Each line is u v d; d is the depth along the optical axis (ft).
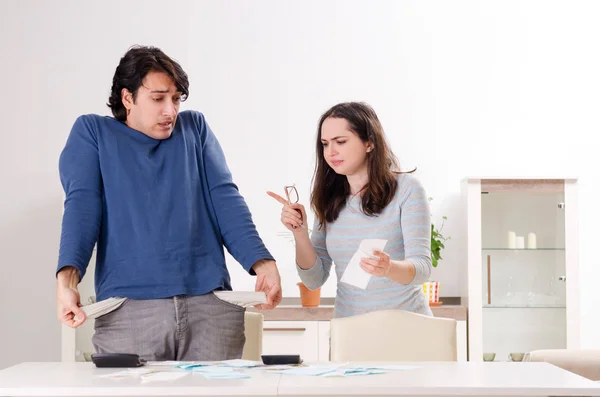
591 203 18.39
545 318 17.13
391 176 10.25
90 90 18.48
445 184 18.39
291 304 18.10
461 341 16.88
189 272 8.17
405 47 18.62
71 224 8.01
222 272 8.43
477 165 18.44
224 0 18.70
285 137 18.47
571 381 6.48
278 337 16.20
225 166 8.93
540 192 17.24
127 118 8.57
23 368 7.60
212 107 18.51
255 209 18.34
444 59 18.62
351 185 10.49
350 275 10.02
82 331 16.63
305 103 18.54
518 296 17.13
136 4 18.62
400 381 6.49
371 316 9.51
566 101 18.56
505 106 18.54
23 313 18.15
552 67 18.61
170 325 7.94
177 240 8.17
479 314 17.08
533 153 18.49
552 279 17.19
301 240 10.50
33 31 18.56
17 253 18.22
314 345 16.20
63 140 18.43
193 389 6.17
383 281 10.05
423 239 10.03
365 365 7.73
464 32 18.67
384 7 18.70
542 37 18.67
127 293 7.99
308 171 18.43
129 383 6.41
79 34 18.57
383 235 10.27
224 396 6.17
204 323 8.15
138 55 8.39
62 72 18.49
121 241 8.12
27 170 18.34
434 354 9.30
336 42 18.66
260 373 7.05
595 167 18.45
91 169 8.29
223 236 8.68
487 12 18.70
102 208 8.29
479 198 17.25
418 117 18.51
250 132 18.48
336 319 9.58
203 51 18.58
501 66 18.61
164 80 8.34
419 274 9.64
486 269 17.19
